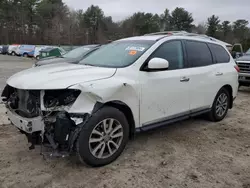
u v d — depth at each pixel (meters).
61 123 3.04
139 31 64.44
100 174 3.29
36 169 3.37
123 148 3.69
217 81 5.26
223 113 5.75
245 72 9.28
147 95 3.85
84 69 3.68
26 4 60.75
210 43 5.39
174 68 4.33
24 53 35.78
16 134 4.47
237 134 4.93
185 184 3.14
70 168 3.41
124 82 3.52
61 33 57.56
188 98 4.58
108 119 3.41
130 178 3.23
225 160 3.80
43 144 3.19
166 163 3.64
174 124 5.39
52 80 3.22
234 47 18.97
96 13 68.38
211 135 4.82
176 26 69.12
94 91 3.18
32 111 3.24
